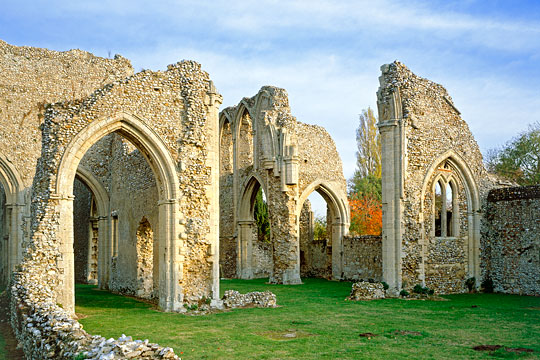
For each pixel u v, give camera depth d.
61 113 15.26
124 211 22.09
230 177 34.41
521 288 20.28
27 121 24.98
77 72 26.58
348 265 29.02
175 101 16.52
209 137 16.84
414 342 10.84
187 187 16.28
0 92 24.52
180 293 15.81
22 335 10.73
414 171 19.38
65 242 14.86
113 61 27.75
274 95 27.94
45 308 10.53
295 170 26.47
